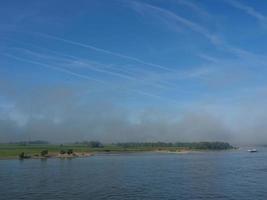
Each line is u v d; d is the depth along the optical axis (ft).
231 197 235.40
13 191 265.75
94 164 517.14
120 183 305.12
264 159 623.36
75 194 251.80
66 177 352.28
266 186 279.08
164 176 354.54
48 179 336.70
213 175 358.23
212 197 236.22
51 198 238.07
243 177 339.16
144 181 317.01
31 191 265.54
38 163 544.21
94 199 233.76
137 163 531.91
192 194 247.91
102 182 312.91
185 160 602.03
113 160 613.93
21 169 440.45
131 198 235.61
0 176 362.94
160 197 238.27
